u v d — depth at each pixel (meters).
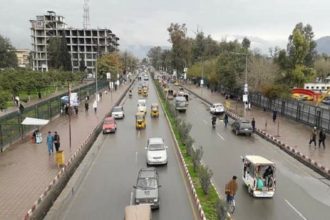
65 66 119.94
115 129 37.62
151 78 169.50
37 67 142.75
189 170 22.83
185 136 30.16
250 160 19.69
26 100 53.09
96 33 145.25
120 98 69.38
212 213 16.39
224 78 66.12
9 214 15.84
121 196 19.06
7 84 47.78
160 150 25.12
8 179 20.58
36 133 30.03
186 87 103.12
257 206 17.73
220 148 30.03
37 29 141.38
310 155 26.75
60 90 77.69
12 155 26.00
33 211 15.93
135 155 27.72
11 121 29.64
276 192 19.77
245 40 121.94
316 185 21.06
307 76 59.81
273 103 50.88
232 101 64.94
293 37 58.59
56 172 21.73
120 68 113.38
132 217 13.97
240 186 20.67
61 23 147.25
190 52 133.12
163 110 54.12
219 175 22.52
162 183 20.98
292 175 22.95
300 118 41.94
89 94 67.81
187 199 18.50
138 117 40.19
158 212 16.92
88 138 31.42
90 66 146.62
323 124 36.00
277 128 37.47
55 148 27.22
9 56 128.25
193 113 52.12
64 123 39.75
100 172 23.39
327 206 17.89
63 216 16.62
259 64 57.00
